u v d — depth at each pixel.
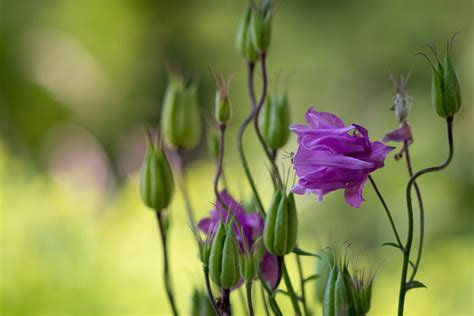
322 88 3.19
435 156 2.38
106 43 3.44
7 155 1.95
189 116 0.92
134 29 3.50
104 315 1.46
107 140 3.32
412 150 2.39
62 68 3.29
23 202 1.67
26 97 3.19
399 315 0.78
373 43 3.10
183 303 1.46
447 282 1.62
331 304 0.77
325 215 2.26
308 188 0.77
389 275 1.67
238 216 0.81
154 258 1.55
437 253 1.74
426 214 2.25
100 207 2.07
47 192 1.79
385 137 0.80
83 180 2.13
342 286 0.77
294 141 1.39
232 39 3.49
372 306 1.44
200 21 3.53
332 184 0.77
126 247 1.58
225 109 0.84
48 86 3.22
